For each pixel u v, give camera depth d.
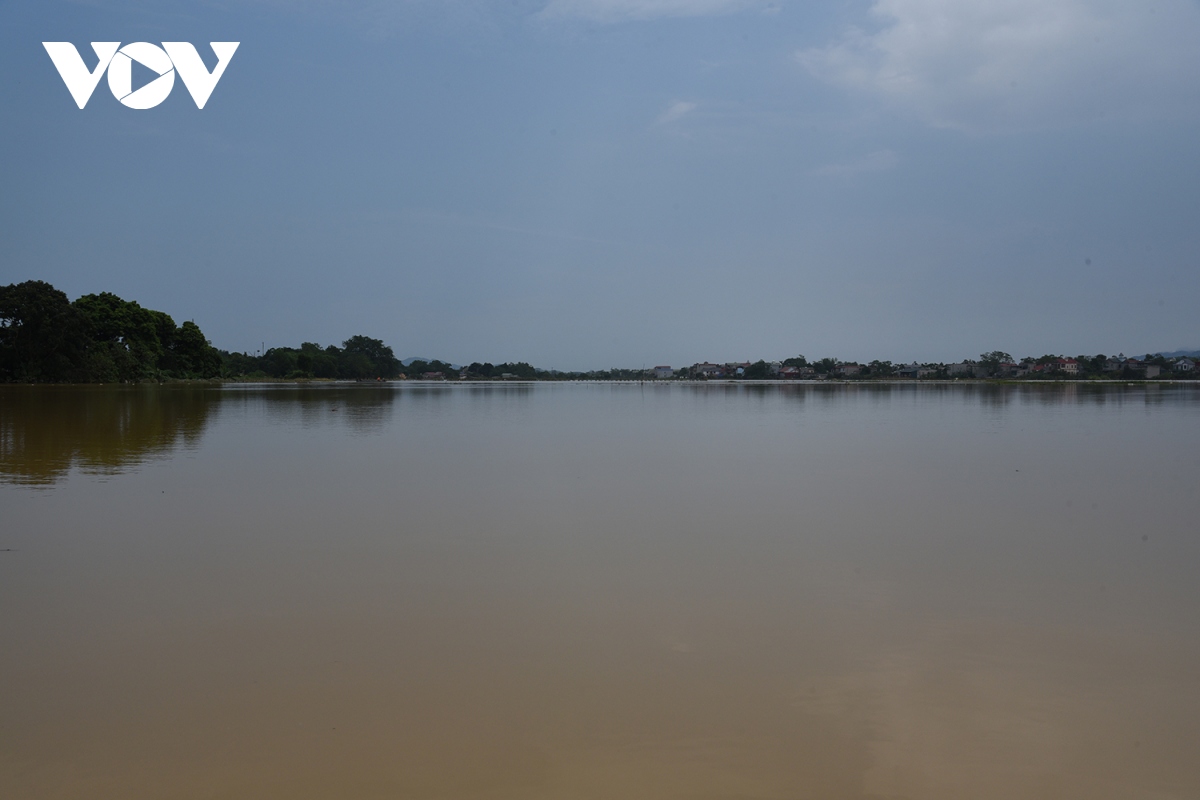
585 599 8.82
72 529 12.35
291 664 6.96
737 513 13.91
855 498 15.49
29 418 35.19
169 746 5.54
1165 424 35.28
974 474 18.95
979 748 5.59
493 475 18.64
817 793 5.04
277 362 183.38
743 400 68.69
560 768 5.29
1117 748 5.59
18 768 5.25
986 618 8.20
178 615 8.25
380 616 8.23
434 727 5.83
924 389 107.56
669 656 7.16
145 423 33.22
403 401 62.31
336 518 13.30
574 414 44.72
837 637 7.64
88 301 101.31
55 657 7.11
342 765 5.31
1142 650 7.33
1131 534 12.19
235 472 18.80
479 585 9.36
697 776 5.21
